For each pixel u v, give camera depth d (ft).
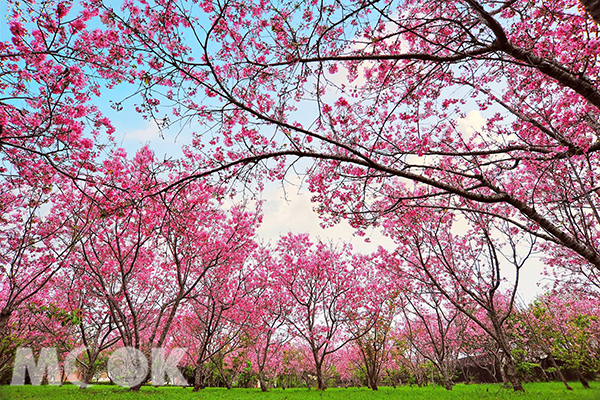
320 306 77.97
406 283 68.85
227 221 65.05
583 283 53.36
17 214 44.62
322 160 31.24
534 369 84.12
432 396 46.14
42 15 21.16
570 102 27.30
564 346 58.44
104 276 58.75
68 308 57.16
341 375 139.85
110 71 23.24
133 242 53.72
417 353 100.68
